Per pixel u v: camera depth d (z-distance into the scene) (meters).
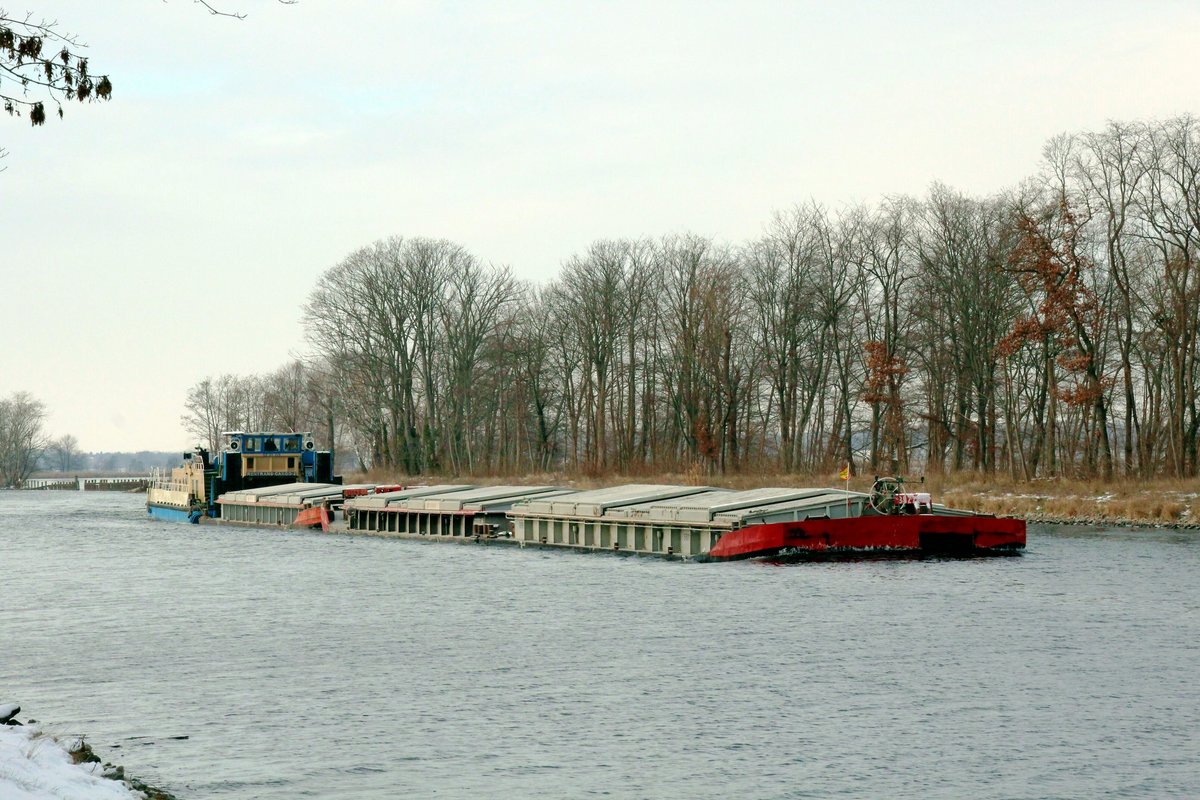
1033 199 75.00
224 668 28.25
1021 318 75.06
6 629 34.59
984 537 45.28
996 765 19.80
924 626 31.31
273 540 66.75
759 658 27.88
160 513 93.94
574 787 18.88
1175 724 22.02
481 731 22.12
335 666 28.19
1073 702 23.56
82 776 16.58
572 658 28.42
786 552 44.09
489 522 60.50
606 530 52.69
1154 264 77.56
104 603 39.97
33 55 16.52
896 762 19.98
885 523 44.78
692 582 40.34
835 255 90.56
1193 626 30.94
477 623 33.75
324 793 18.66
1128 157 72.56
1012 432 77.75
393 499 67.38
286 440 86.12
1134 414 76.31
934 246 86.38
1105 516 59.31
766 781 19.09
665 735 21.70
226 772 19.75
